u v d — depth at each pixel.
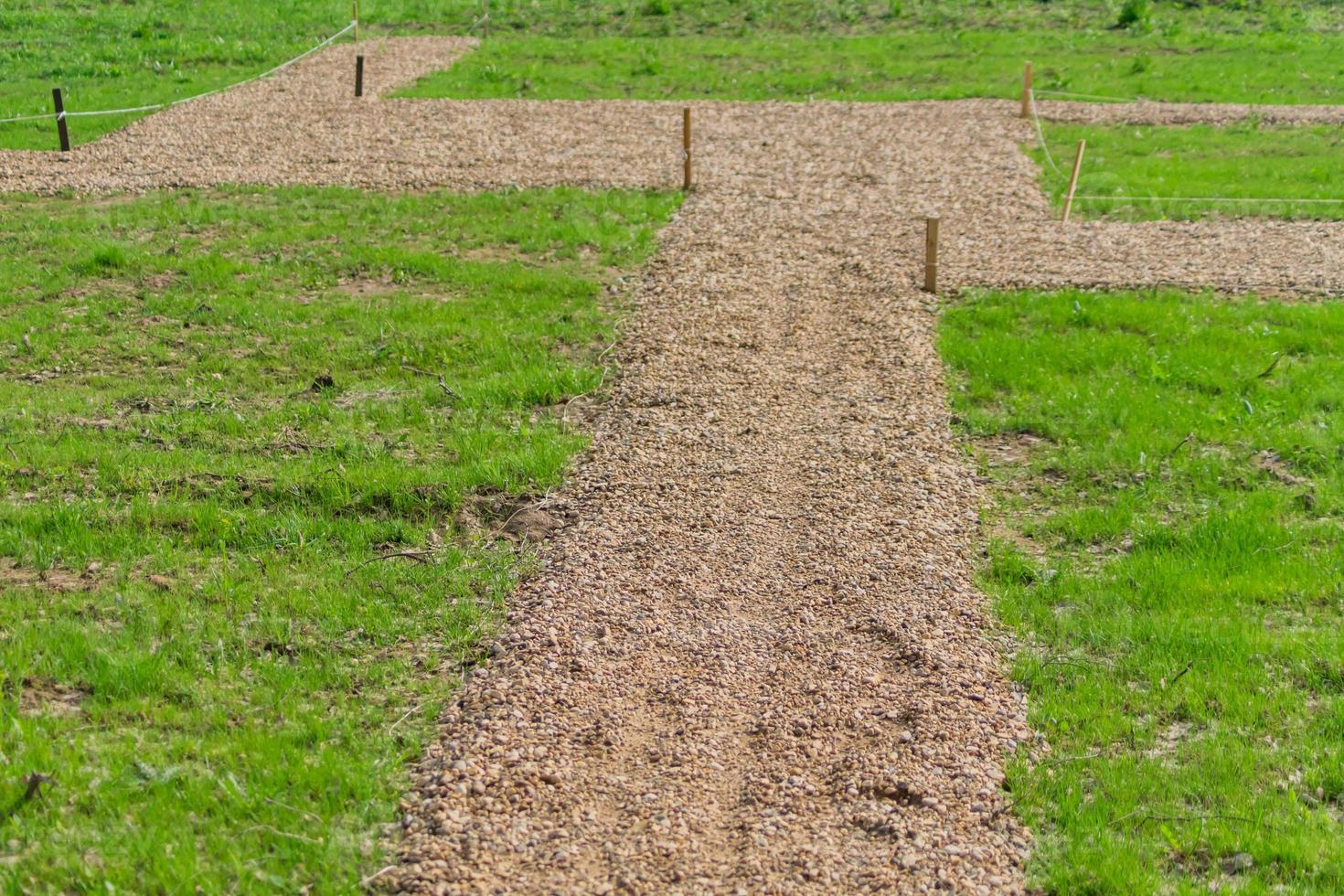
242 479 8.34
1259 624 7.04
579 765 5.79
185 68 22.34
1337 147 17.88
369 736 5.93
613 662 6.55
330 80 21.30
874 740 6.01
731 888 5.05
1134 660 6.73
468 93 20.69
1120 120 19.47
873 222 14.34
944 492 8.55
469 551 7.66
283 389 9.89
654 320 11.42
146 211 14.23
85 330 10.91
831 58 23.55
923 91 21.05
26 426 9.02
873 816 5.48
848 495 8.42
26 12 25.83
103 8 26.61
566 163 16.56
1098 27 26.25
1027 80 19.28
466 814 5.41
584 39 25.33
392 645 6.70
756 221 14.27
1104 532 8.12
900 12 27.02
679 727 6.07
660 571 7.43
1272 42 24.98
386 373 10.27
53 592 6.96
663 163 16.61
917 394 10.01
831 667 6.57
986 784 5.73
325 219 14.15
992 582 7.55
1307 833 5.41
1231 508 8.32
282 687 6.25
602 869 5.15
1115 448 9.12
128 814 5.24
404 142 17.56
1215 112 19.84
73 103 19.28
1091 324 11.46
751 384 10.16
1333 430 9.29
